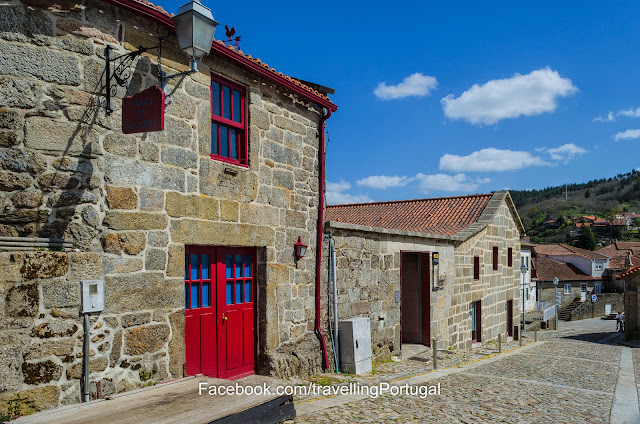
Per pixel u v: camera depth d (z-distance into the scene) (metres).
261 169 8.12
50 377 5.14
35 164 5.27
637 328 25.28
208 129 7.11
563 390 9.60
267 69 8.02
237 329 7.91
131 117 5.75
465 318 16.94
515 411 7.56
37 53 5.31
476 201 20.62
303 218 9.12
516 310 22.72
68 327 5.31
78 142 5.54
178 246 6.54
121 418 4.65
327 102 9.53
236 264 7.98
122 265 5.85
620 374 12.40
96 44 5.71
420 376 10.17
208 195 7.06
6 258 4.91
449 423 6.66
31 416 4.73
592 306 48.38
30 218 5.23
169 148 6.49
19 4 5.24
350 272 10.65
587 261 54.91
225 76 7.53
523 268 29.50
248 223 7.79
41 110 5.32
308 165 9.31
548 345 20.75
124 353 5.81
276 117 8.52
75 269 5.41
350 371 9.95
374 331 11.48
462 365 12.38
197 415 4.77
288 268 8.70
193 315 7.17
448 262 15.60
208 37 5.93
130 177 5.99
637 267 25.19
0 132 5.11
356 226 10.57
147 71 6.26
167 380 6.27
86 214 5.58
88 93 5.63
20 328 4.96
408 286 14.66
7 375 4.85
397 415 6.88
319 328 9.41
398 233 12.35
